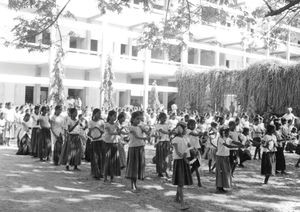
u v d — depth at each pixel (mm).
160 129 9398
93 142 8789
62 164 9930
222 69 25656
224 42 33719
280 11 6691
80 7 24328
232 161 9773
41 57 22703
